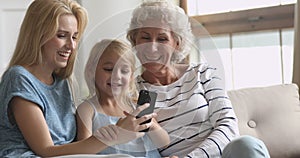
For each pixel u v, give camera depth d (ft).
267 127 6.84
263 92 7.22
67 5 4.77
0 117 4.49
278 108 6.99
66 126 4.75
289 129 6.79
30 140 4.30
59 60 4.69
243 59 9.91
